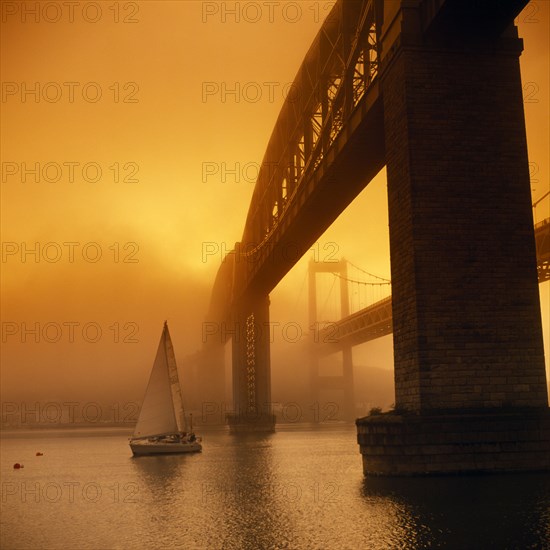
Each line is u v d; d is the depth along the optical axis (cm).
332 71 6994
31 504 4456
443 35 4275
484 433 3816
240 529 3241
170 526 3416
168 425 9212
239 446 10656
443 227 4100
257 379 14412
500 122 4241
